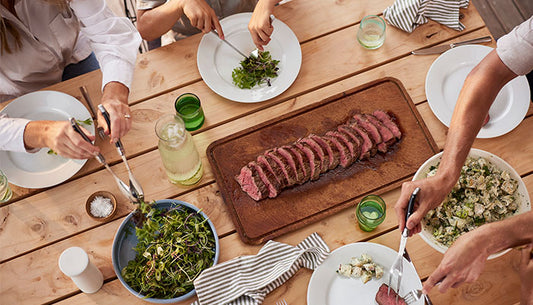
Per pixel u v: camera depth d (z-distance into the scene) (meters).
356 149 1.79
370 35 2.06
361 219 1.68
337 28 2.11
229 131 1.92
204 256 1.68
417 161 1.82
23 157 1.85
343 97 1.95
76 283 1.59
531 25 1.54
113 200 1.78
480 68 1.68
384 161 1.83
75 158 1.72
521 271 1.49
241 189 1.81
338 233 1.75
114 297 1.67
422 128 1.88
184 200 1.81
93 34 1.98
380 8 2.15
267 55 2.01
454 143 1.63
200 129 1.94
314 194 1.78
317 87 2.00
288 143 1.88
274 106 1.96
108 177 1.86
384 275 1.65
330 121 1.91
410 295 1.57
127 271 1.67
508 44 1.60
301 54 2.03
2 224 1.78
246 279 1.64
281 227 1.75
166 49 2.08
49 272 1.71
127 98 1.90
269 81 1.98
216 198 1.81
